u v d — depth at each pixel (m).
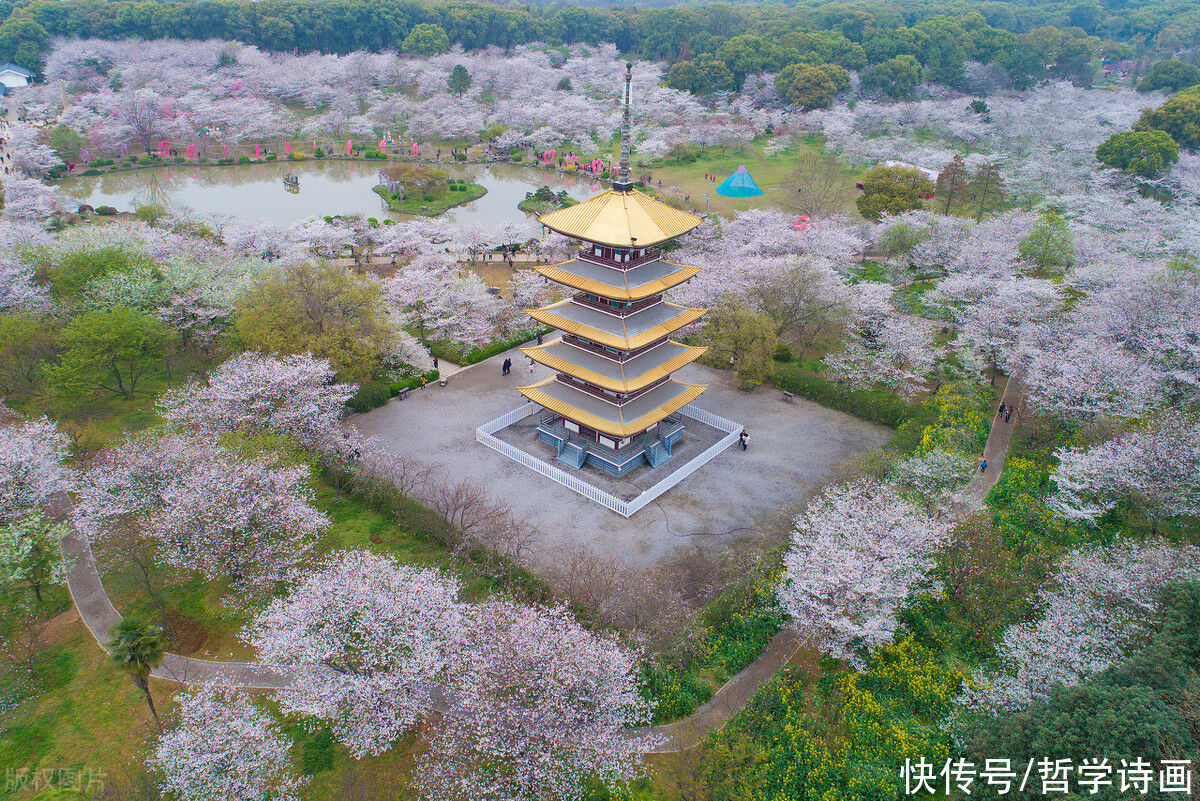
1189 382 70.94
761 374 84.44
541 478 70.69
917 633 53.41
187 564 52.59
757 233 108.81
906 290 104.75
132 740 44.34
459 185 150.62
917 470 62.50
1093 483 59.88
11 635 51.03
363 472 65.69
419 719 46.25
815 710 47.50
